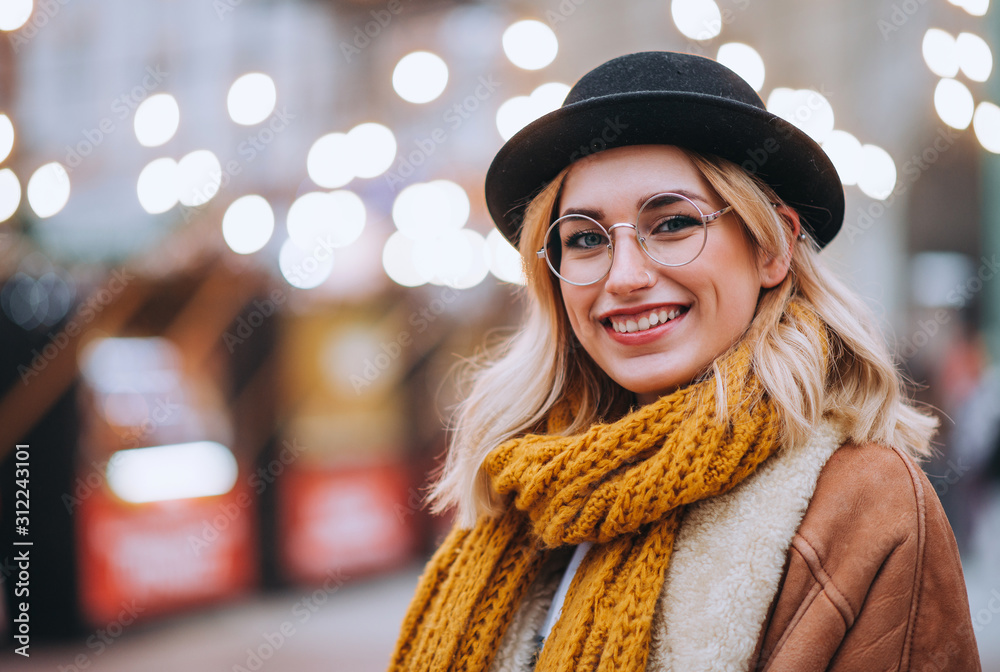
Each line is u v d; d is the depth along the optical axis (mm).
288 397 5637
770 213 1011
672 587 932
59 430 4438
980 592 4469
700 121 967
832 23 4621
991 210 7254
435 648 1175
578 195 1036
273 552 5391
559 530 998
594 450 970
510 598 1169
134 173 4305
